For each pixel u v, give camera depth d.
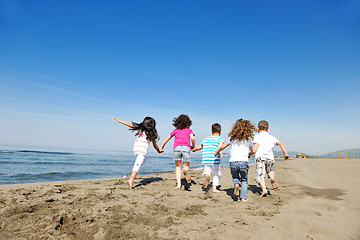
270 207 3.40
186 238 2.27
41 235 2.36
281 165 13.08
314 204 3.45
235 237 2.28
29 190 4.30
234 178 4.12
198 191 4.73
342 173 7.71
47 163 15.42
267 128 4.70
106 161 20.58
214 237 2.29
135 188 4.83
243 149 4.02
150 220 2.78
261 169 4.31
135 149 5.01
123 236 2.35
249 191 4.71
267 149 4.40
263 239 2.22
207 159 4.67
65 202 3.41
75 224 2.64
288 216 2.92
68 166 13.87
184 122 5.30
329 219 2.75
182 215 3.00
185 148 5.11
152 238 2.29
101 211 3.07
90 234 2.41
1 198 3.58
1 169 10.55
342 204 3.42
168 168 14.35
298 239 2.20
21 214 2.85
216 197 4.13
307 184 5.45
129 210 3.16
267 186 5.41
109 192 4.26
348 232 2.33
